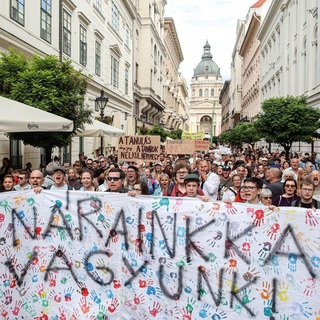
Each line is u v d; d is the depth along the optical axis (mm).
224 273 3744
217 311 3740
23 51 14211
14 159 13633
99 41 24688
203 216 3809
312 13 22953
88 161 10805
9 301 4133
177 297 3838
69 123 6953
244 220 3723
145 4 42906
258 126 19516
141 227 3945
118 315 3955
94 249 4035
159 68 52156
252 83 52750
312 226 3562
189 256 3826
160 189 7582
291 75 28609
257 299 3666
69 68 11305
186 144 11953
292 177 5379
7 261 4164
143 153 9180
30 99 10125
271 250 3654
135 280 3941
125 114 33750
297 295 3588
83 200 4070
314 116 18141
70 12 19188
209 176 6719
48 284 4094
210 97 160500
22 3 14141
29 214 4156
